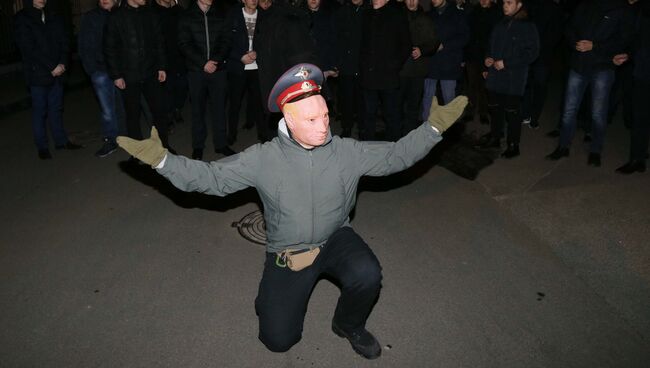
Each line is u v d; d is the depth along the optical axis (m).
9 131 8.45
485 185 6.08
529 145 7.36
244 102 10.45
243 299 3.99
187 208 5.56
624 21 5.85
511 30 6.52
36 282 4.20
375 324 3.70
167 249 4.73
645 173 6.14
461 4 7.59
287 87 2.67
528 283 4.16
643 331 3.60
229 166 2.82
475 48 8.17
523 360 3.34
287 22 5.38
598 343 3.48
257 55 5.58
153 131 2.59
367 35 6.61
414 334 3.59
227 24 6.68
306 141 2.71
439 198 5.78
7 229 5.10
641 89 5.88
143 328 3.65
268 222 3.03
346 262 2.95
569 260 4.48
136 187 6.12
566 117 6.58
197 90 6.79
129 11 6.30
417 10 6.91
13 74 12.16
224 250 4.72
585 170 6.32
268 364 3.33
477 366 3.29
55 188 6.11
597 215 5.21
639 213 5.20
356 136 8.04
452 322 3.71
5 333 3.60
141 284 4.18
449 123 2.85
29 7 6.61
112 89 7.02
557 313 3.79
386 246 4.78
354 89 7.59
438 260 4.53
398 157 2.94
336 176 2.88
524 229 5.05
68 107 10.17
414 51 6.82
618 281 4.17
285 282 3.05
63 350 3.43
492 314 3.79
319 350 3.45
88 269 4.40
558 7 7.65
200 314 3.81
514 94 6.67
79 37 6.83
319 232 2.98
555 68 14.91
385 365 3.31
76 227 5.14
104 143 7.50
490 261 4.50
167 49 8.09
